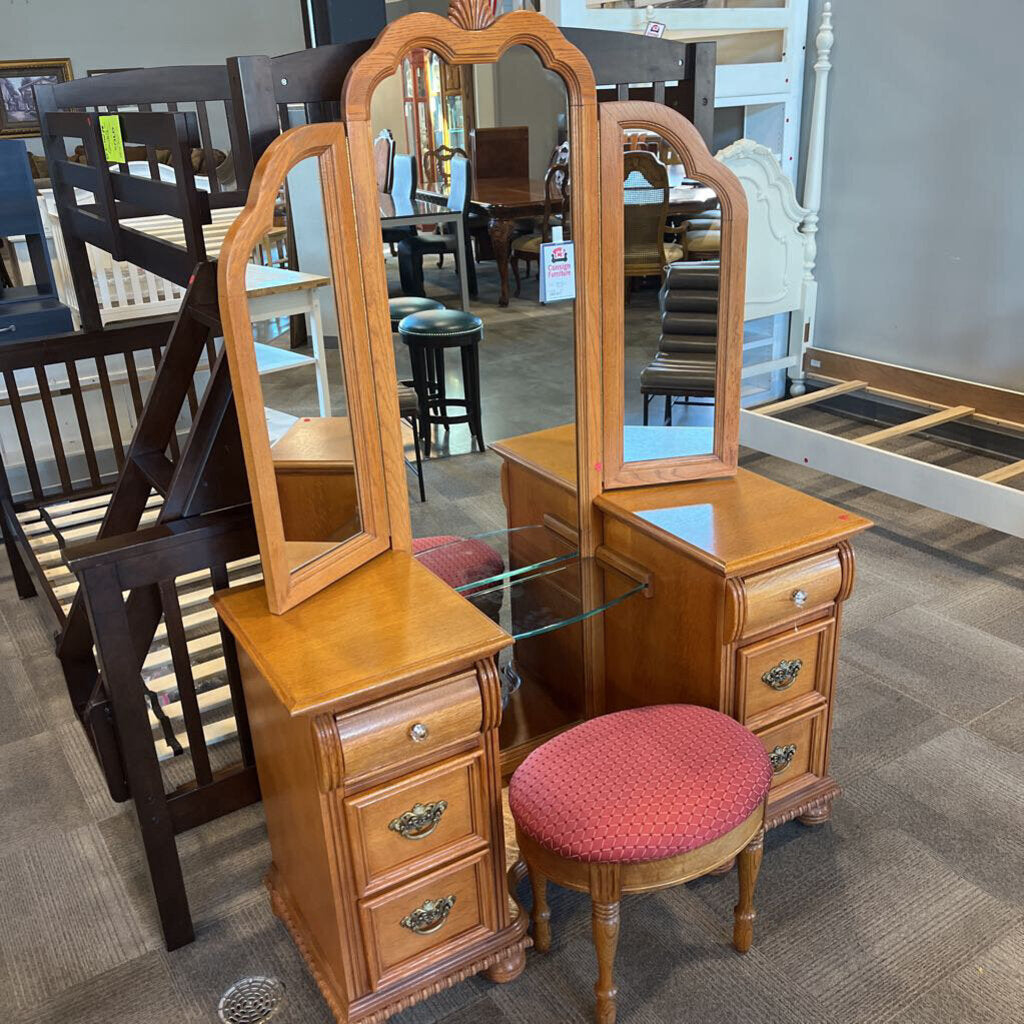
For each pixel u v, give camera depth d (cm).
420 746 155
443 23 164
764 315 448
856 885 199
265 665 152
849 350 465
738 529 187
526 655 211
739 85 418
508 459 200
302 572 168
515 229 182
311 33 247
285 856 182
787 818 204
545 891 179
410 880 162
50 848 220
